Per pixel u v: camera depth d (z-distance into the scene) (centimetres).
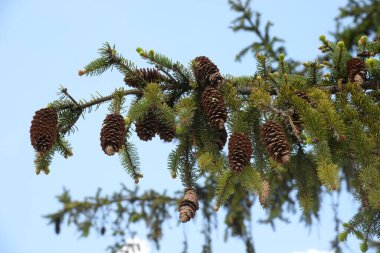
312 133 354
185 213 357
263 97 372
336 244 796
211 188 864
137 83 404
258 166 382
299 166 409
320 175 324
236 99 389
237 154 338
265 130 343
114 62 388
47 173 391
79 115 389
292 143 402
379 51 462
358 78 415
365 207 383
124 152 396
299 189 413
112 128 357
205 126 391
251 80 427
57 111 381
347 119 384
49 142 353
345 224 391
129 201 963
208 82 392
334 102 404
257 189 342
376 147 365
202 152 382
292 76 433
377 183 342
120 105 377
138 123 382
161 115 371
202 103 385
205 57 402
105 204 960
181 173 388
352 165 390
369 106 386
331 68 447
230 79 423
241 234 868
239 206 871
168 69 399
